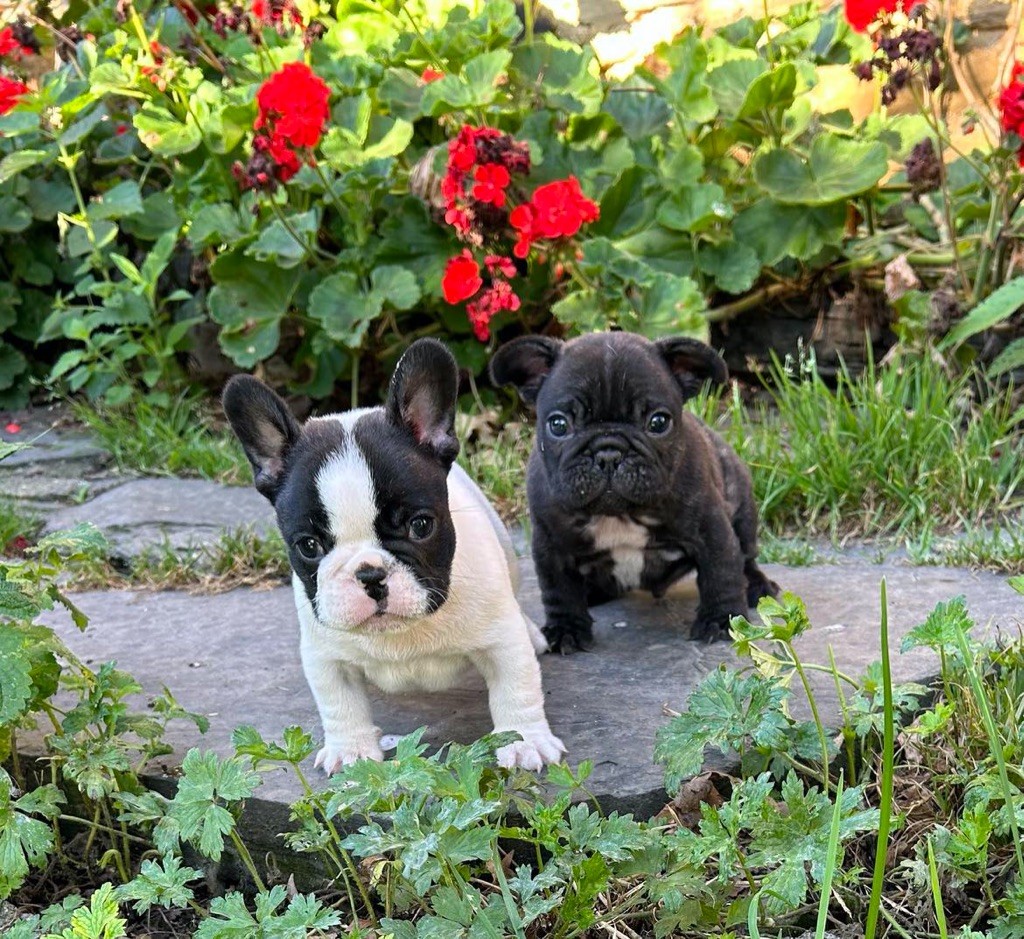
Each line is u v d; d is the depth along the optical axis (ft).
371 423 2.60
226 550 4.04
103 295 5.38
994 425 4.29
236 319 5.10
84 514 4.55
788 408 4.50
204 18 5.82
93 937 2.16
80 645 3.50
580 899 2.24
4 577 2.65
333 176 5.27
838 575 3.66
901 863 2.39
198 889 2.72
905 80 4.45
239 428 2.64
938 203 5.10
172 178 5.72
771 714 2.45
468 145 4.45
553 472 3.17
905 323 4.76
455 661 2.75
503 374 3.34
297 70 4.64
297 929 2.19
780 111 5.06
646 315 4.70
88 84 5.61
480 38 5.21
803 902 2.42
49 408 5.88
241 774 2.38
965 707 2.67
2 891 2.45
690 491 3.19
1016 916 2.18
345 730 2.75
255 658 3.35
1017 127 4.33
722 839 2.26
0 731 2.68
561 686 3.06
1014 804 2.32
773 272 5.29
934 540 3.90
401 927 2.23
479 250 4.97
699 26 5.51
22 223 5.77
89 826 2.77
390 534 2.54
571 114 5.22
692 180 5.04
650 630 3.37
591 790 2.60
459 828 2.18
